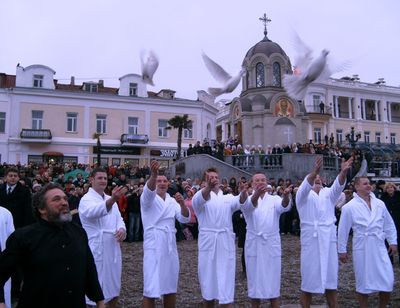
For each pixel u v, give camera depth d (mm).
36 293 3326
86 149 37562
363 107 50125
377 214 6293
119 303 7133
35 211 3596
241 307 6875
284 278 9000
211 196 6078
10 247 3400
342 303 7113
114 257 5781
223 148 25312
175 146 40188
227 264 5859
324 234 6258
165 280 5812
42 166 22469
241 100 31484
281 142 29750
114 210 5992
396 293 7762
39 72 37781
